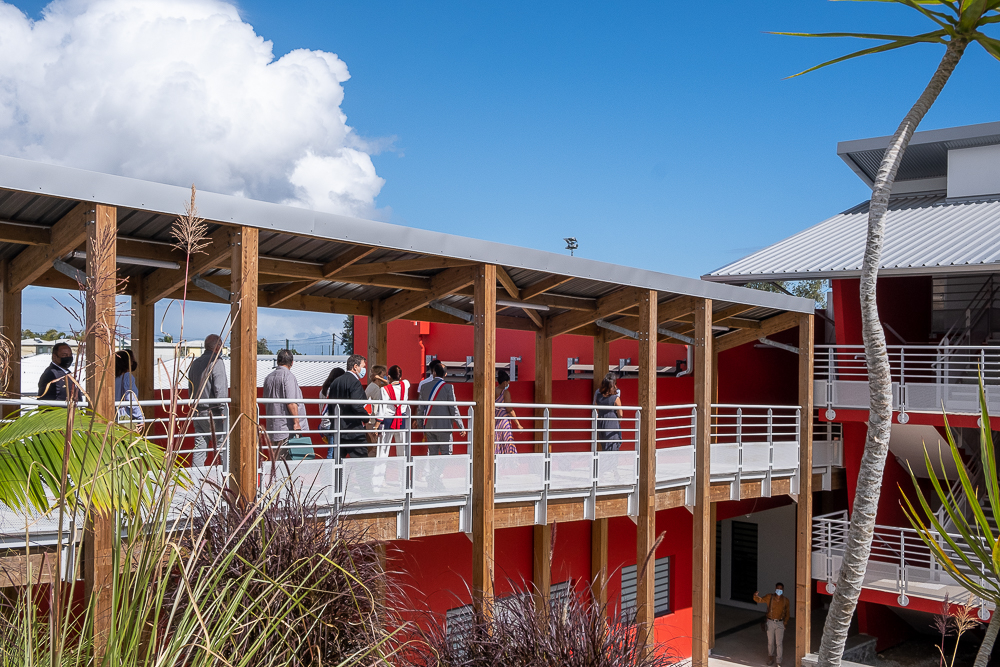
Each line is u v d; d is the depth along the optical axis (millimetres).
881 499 15781
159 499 2375
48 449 3053
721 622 18328
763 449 12906
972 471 15469
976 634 16547
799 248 18609
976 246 15477
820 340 18984
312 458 8117
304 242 7809
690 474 11211
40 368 12352
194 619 2451
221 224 6547
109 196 5496
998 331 17875
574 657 4656
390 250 8180
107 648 2225
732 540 20203
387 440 8906
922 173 22094
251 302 6312
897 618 16984
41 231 6410
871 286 3271
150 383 8898
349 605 4355
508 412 11250
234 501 4434
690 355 16453
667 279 10547
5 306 7621
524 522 9148
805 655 13305
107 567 4891
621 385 14969
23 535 4660
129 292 8922
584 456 9734
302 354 24734
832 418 15539
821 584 14852
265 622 3389
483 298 8250
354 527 5188
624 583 14422
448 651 4840
